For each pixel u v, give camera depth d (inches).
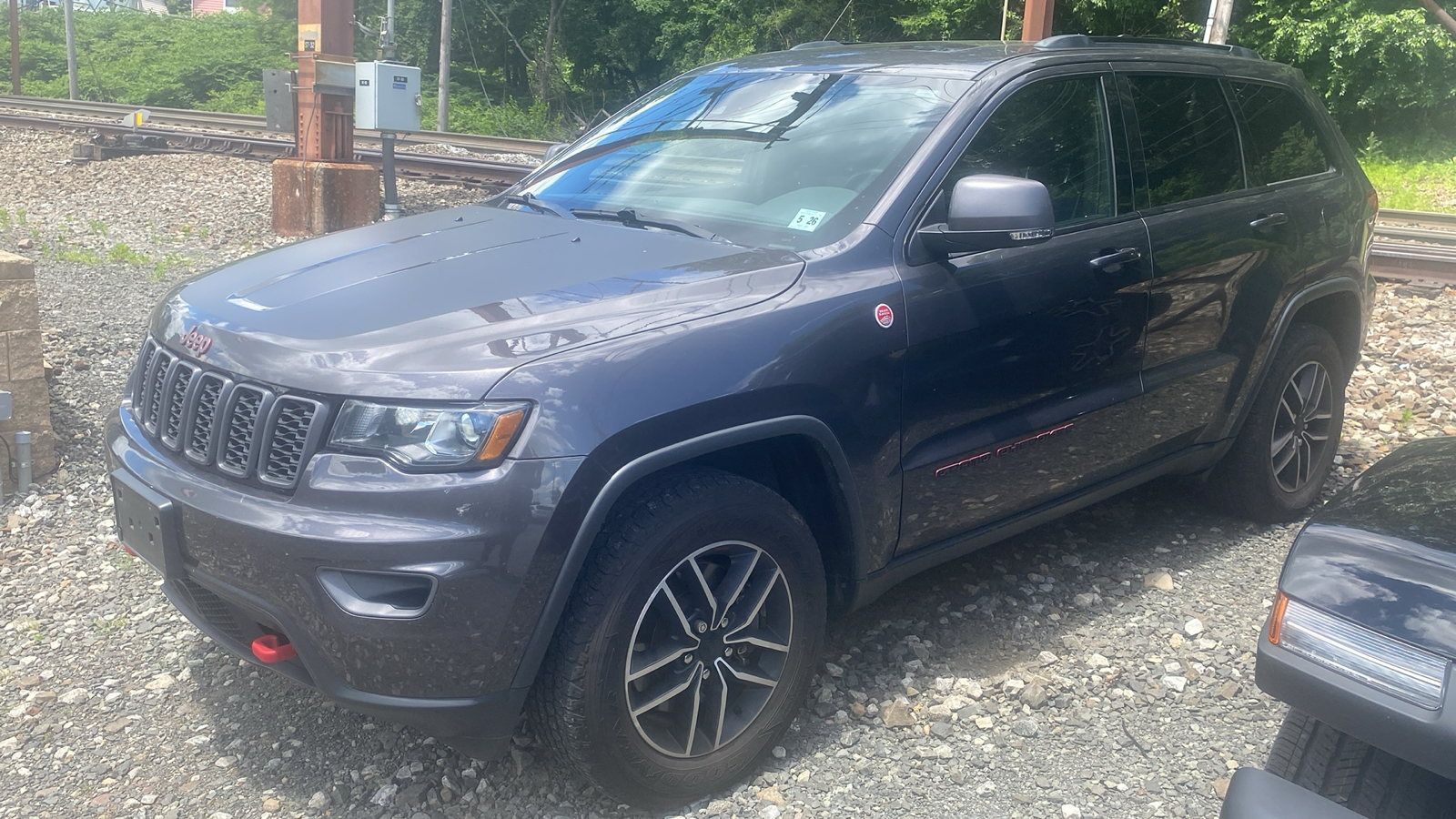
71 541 165.9
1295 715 86.6
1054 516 143.6
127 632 140.6
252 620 102.1
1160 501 188.1
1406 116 891.4
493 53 1867.6
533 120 1488.7
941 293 119.6
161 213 452.4
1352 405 236.2
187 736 118.8
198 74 1659.7
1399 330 282.8
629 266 113.9
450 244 125.2
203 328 107.4
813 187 127.2
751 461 116.0
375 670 92.4
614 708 98.3
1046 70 139.3
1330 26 862.5
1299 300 167.3
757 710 110.2
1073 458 138.7
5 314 177.0
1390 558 77.2
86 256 357.4
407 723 95.5
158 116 762.2
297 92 435.8
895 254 118.7
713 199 131.1
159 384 112.7
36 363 182.2
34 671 131.3
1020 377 128.4
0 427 178.1
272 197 436.1
